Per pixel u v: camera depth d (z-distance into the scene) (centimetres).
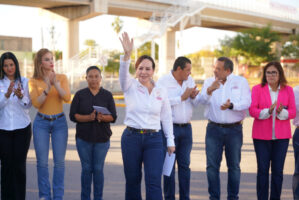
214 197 481
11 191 460
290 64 5241
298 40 5088
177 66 487
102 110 450
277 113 454
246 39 4541
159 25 3091
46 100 471
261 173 469
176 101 473
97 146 468
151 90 404
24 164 465
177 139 485
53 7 3409
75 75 2797
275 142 466
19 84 452
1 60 455
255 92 476
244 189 554
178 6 3497
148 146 396
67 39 3403
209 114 486
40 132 468
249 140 950
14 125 452
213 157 482
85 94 473
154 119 400
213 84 460
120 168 670
